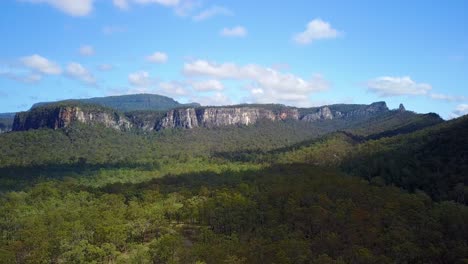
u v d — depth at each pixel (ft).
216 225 387.14
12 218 442.50
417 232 331.98
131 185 652.07
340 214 358.64
